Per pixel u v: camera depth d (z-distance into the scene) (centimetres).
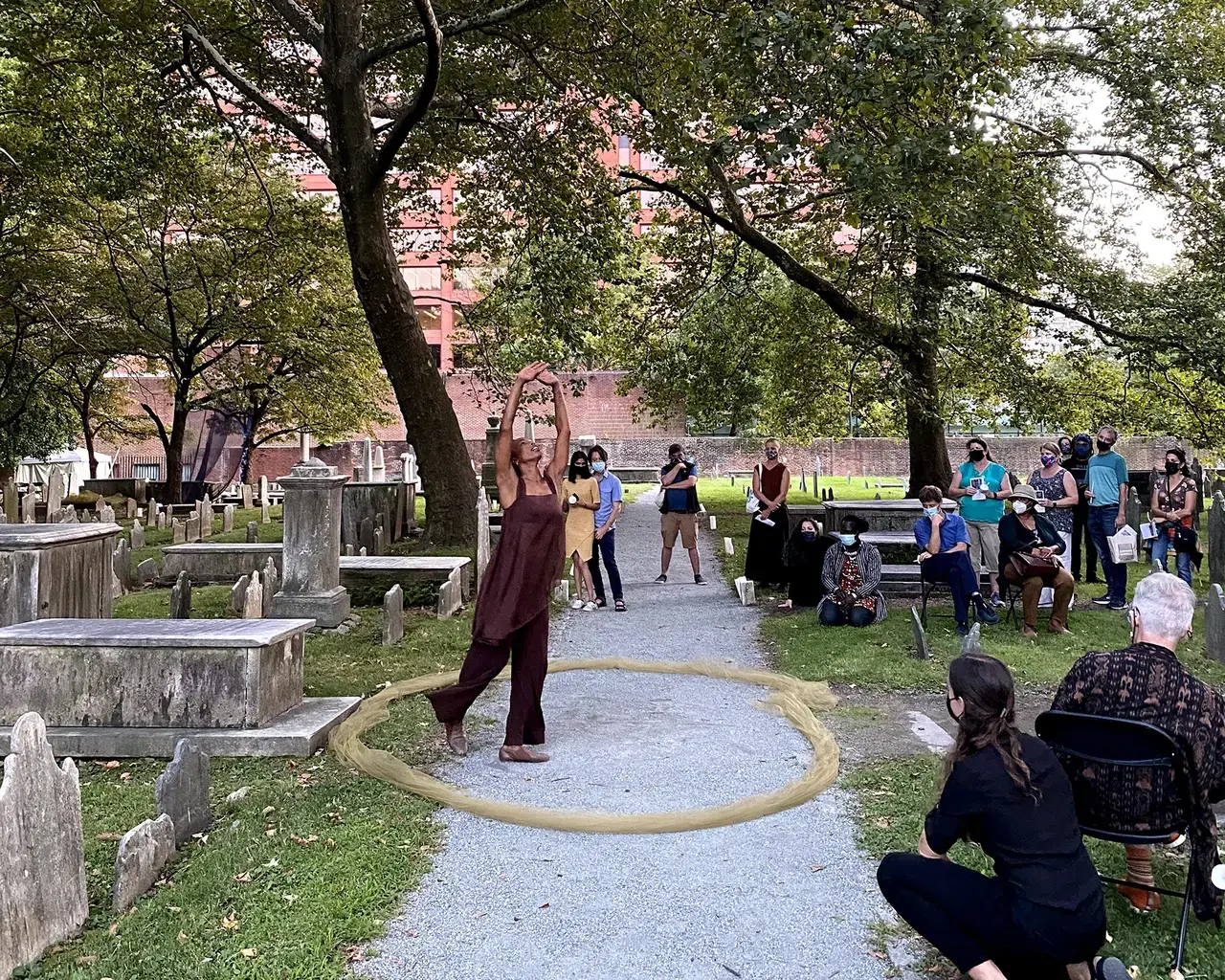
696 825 463
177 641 588
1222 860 408
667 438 4259
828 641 879
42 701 591
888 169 836
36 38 1316
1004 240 1434
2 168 1595
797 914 378
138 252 2384
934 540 908
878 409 2569
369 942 360
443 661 835
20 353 2464
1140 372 1645
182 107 1512
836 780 527
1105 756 349
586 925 370
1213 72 1458
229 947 351
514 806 483
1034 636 884
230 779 537
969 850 422
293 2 1374
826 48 825
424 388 1471
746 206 1853
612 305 2353
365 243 1391
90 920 379
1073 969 296
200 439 3741
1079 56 1517
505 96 1440
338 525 1026
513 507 570
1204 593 1099
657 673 798
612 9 1195
